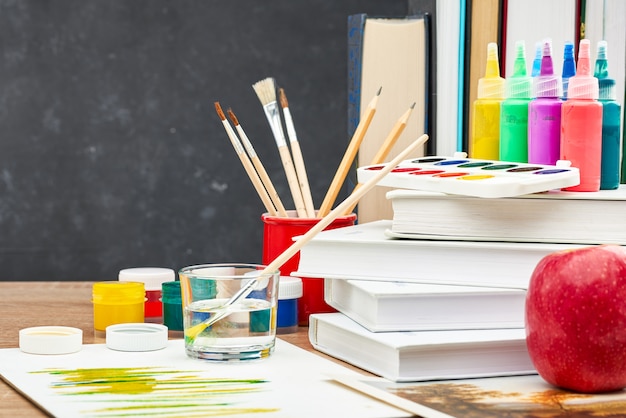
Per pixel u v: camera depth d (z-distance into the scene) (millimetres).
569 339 771
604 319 763
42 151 2602
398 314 885
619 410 735
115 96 2596
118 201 2625
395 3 2625
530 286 808
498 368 856
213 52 2602
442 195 949
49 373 871
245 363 913
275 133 1193
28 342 959
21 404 787
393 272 959
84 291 1339
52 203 2619
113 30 2586
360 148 1260
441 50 1231
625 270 774
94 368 891
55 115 2594
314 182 2639
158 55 2596
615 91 1031
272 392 803
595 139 987
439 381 831
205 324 914
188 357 940
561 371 784
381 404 769
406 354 826
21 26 2570
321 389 815
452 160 1080
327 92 2625
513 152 1069
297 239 1004
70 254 2633
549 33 1164
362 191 941
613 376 776
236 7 2596
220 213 2637
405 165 1047
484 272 927
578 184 965
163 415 730
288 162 1188
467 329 898
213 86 2607
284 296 1077
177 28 2594
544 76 1033
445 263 941
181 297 1041
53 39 2578
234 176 2629
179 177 2625
